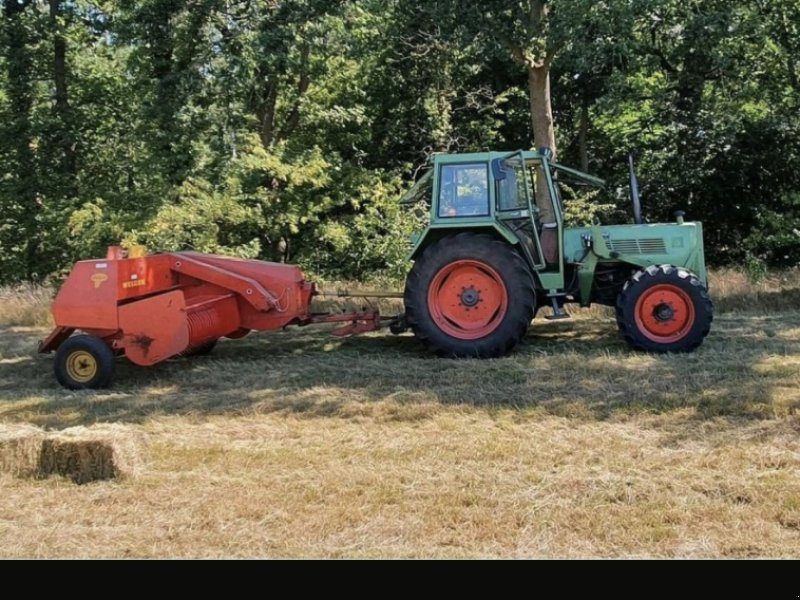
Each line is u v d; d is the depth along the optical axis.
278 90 16.70
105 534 3.96
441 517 4.06
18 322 11.80
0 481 4.72
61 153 17.42
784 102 15.26
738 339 8.41
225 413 6.20
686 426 5.43
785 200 15.63
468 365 7.61
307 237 16.77
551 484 4.44
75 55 18.28
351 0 14.75
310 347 9.01
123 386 7.38
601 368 7.20
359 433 5.56
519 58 13.80
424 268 8.16
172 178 14.72
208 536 3.91
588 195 16.11
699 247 8.41
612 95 13.89
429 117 17.83
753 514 4.01
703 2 13.77
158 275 7.98
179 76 14.06
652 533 3.83
